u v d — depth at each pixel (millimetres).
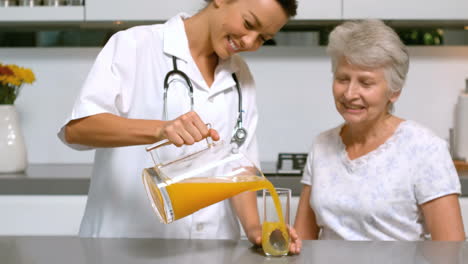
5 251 1029
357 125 1501
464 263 947
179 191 1019
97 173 1450
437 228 1406
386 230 1455
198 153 1062
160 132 1113
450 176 1418
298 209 1645
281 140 2697
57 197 2170
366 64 1378
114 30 2523
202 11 1450
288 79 2672
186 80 1405
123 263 952
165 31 1440
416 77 2650
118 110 1390
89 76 1318
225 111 1467
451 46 2611
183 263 958
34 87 2668
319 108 2680
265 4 1268
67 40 2539
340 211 1492
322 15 2293
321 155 1585
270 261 977
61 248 1052
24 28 2531
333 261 970
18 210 2164
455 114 2502
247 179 1053
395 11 2291
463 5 2279
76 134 1227
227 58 1478
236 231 1531
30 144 2688
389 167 1458
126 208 1418
